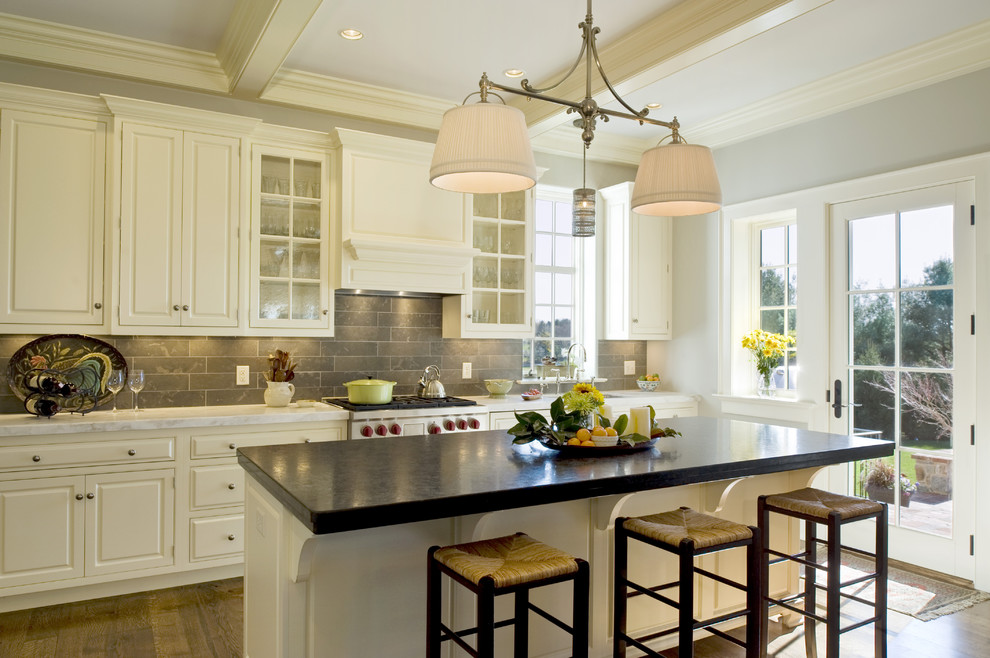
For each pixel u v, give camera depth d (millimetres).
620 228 5461
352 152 4203
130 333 3645
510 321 4941
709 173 2482
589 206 3311
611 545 2584
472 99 4648
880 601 2652
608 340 5680
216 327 3871
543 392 5402
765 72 4164
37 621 3082
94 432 3273
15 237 3418
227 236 3898
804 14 3229
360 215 4223
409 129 4738
